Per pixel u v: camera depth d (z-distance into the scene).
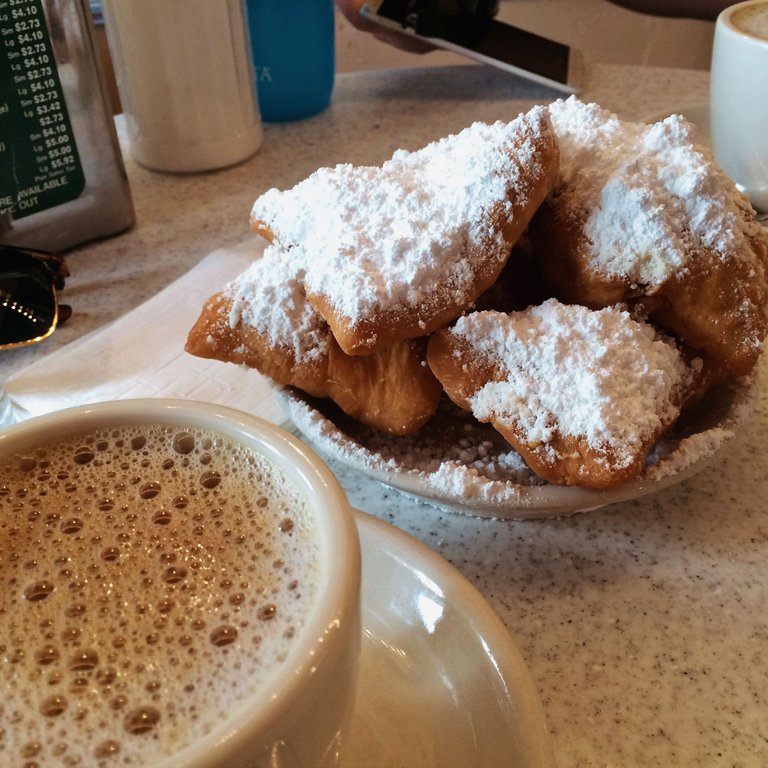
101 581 0.15
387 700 0.17
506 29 0.60
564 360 0.21
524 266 0.26
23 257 0.34
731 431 0.22
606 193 0.23
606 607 0.20
